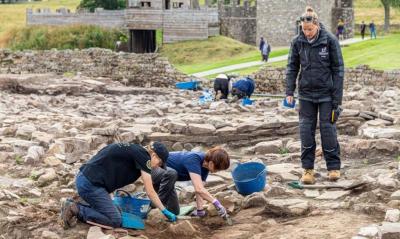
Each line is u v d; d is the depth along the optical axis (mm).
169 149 16891
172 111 23734
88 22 61062
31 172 13867
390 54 49781
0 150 15617
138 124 18781
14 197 11906
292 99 11906
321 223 9742
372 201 10523
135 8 61219
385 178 11289
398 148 13969
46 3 120188
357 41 61406
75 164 14617
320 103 11781
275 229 9797
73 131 17625
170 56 56969
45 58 41188
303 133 11859
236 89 26375
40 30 60625
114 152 9945
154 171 10547
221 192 11680
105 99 28797
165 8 64625
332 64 11633
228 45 57750
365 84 35156
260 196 10922
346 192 11250
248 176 11570
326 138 11867
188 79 39375
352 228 9383
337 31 64750
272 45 66562
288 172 12812
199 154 10680
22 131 17406
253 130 17000
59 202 11594
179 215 10680
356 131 17875
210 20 59250
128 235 9688
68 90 30312
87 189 9859
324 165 13398
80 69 40844
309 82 11703
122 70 40406
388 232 8648
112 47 59281
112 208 9859
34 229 10203
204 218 10578
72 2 121625
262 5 66375
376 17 99000
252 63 51062
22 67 41438
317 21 11586
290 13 65875
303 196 11328
